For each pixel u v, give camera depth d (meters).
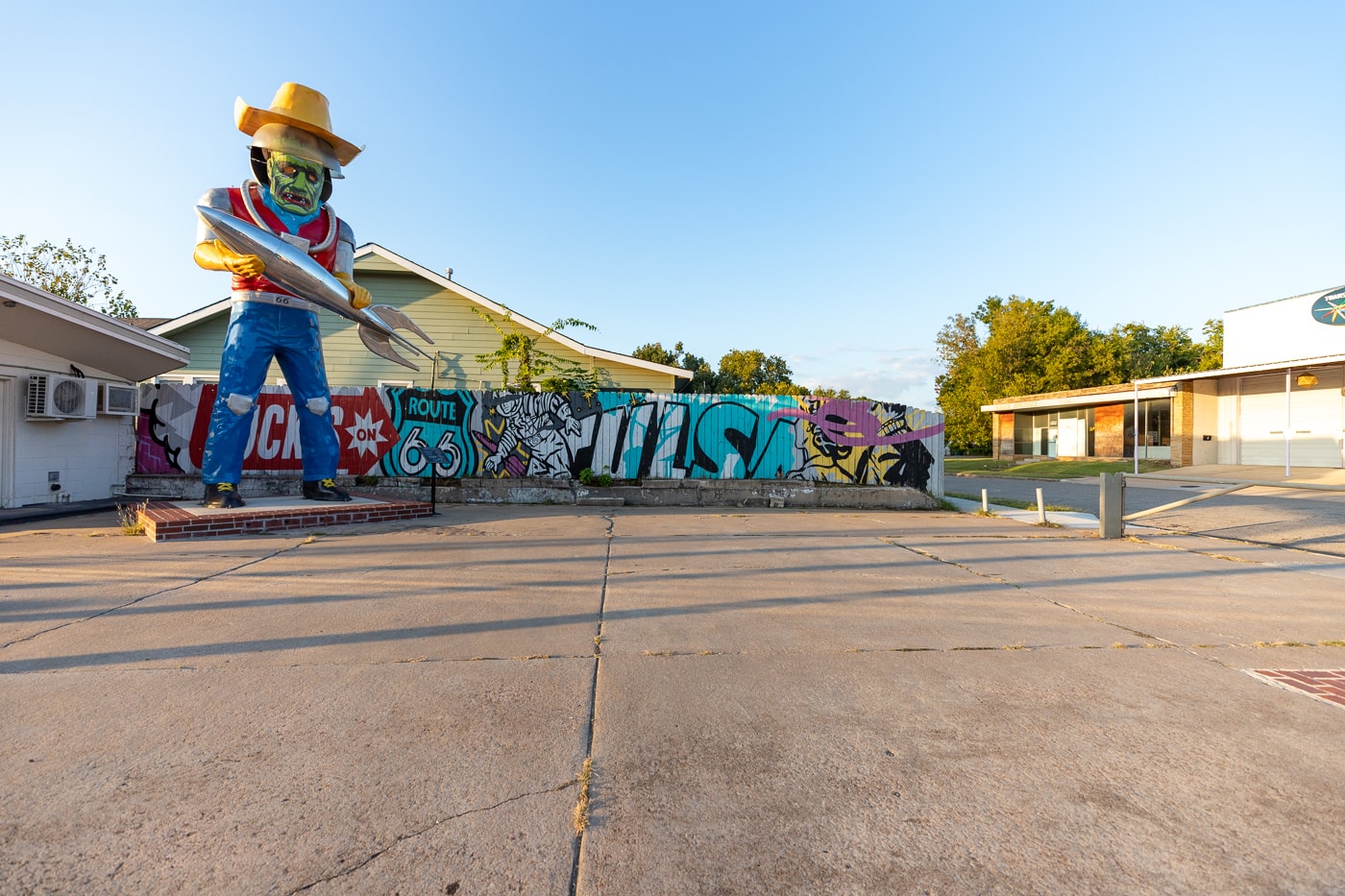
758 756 2.77
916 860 2.11
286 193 8.91
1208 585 6.05
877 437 13.23
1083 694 3.46
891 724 3.09
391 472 12.76
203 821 2.26
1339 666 3.93
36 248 27.83
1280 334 22.09
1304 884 2.00
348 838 2.18
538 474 12.94
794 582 5.98
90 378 11.15
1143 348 50.28
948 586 5.90
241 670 3.66
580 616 4.81
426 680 3.55
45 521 9.41
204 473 8.98
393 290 16.86
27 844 2.12
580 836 2.21
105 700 3.24
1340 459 20.52
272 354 9.38
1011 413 33.69
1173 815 2.36
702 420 13.05
